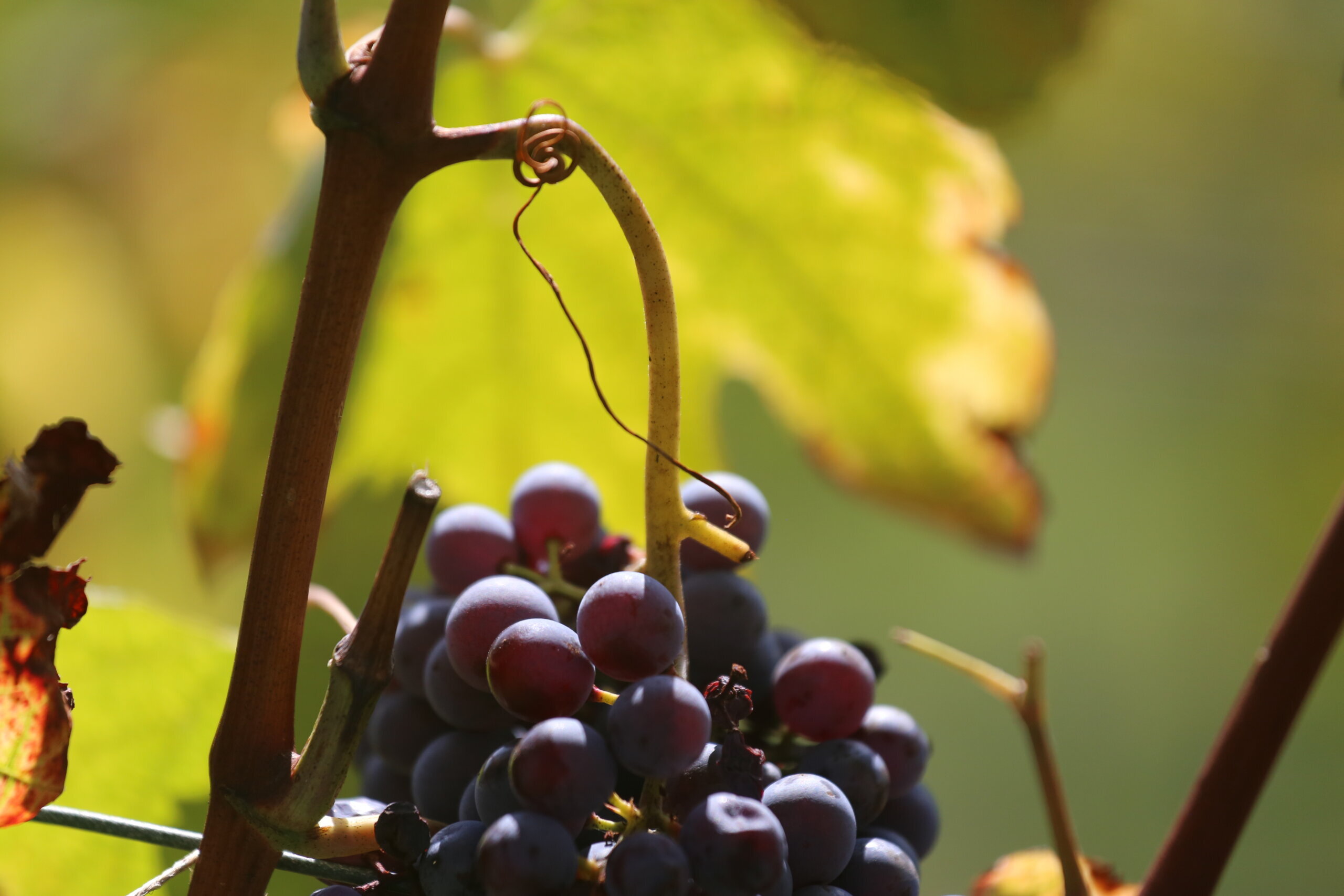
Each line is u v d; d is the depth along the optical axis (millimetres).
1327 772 2547
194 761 848
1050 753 800
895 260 1031
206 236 1793
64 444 738
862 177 998
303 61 724
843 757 763
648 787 735
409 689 789
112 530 1697
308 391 726
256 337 994
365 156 725
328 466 729
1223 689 2918
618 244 1021
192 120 1769
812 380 1075
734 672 743
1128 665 2975
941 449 1081
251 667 730
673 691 730
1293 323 2570
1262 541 2980
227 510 1021
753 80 950
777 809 743
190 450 1010
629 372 1055
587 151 733
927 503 1099
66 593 744
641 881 721
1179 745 2873
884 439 1089
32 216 1769
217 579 1032
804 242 1024
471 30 919
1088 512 3080
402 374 1039
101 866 838
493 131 729
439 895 733
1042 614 3012
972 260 1026
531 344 1041
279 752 733
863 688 770
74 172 1778
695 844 728
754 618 776
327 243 725
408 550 732
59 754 747
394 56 723
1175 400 2857
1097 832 2799
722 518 782
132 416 1781
